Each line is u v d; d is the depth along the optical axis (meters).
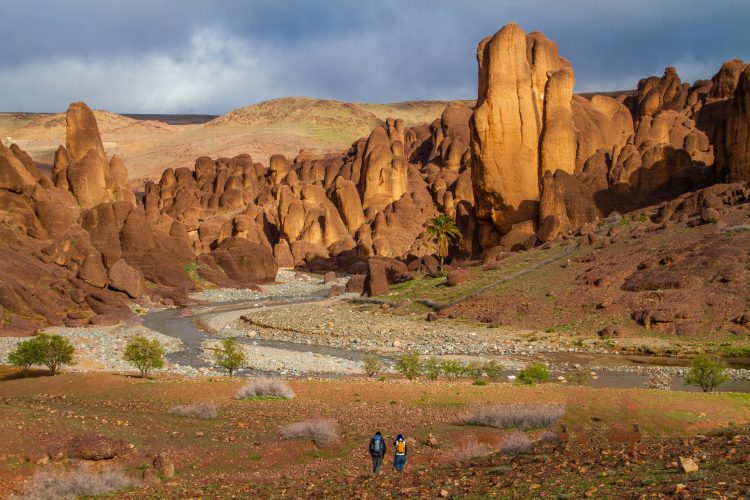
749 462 13.34
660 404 26.50
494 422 24.17
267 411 26.69
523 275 69.75
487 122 89.25
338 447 21.86
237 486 17.42
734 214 65.19
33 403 27.55
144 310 76.81
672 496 11.46
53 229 90.06
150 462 19.27
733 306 51.78
